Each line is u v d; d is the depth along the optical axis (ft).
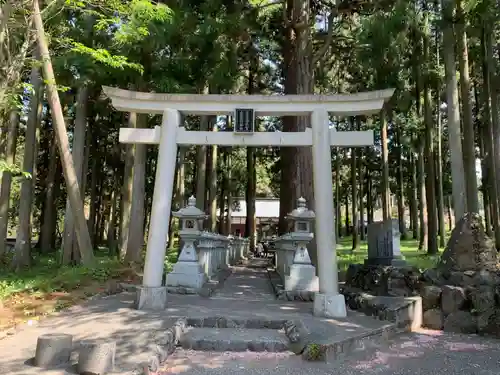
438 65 52.90
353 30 53.67
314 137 24.40
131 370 13.66
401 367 16.56
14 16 28.07
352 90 65.31
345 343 18.07
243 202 133.59
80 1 28.66
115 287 29.86
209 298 28.78
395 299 24.36
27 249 42.70
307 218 30.68
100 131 70.79
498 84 42.42
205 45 37.68
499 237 42.98
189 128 73.92
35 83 42.86
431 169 52.19
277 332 20.39
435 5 45.93
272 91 71.82
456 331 22.76
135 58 33.83
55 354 14.42
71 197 32.12
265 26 51.37
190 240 32.24
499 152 39.34
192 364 16.51
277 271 45.01
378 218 140.36
